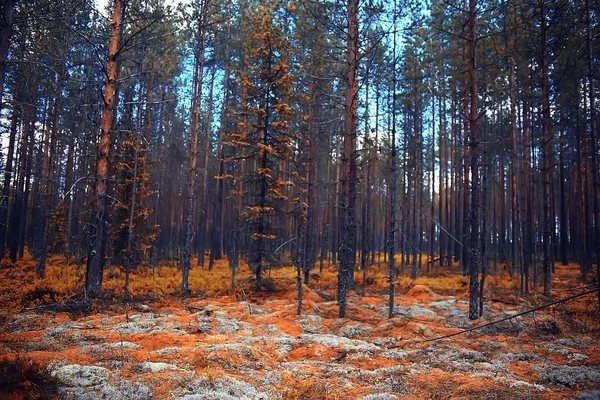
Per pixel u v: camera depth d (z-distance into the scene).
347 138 14.52
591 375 7.43
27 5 13.16
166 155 38.12
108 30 19.80
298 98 20.22
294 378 7.40
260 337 10.37
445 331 11.44
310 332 11.66
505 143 31.02
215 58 30.33
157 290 17.34
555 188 43.16
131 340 9.38
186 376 6.76
